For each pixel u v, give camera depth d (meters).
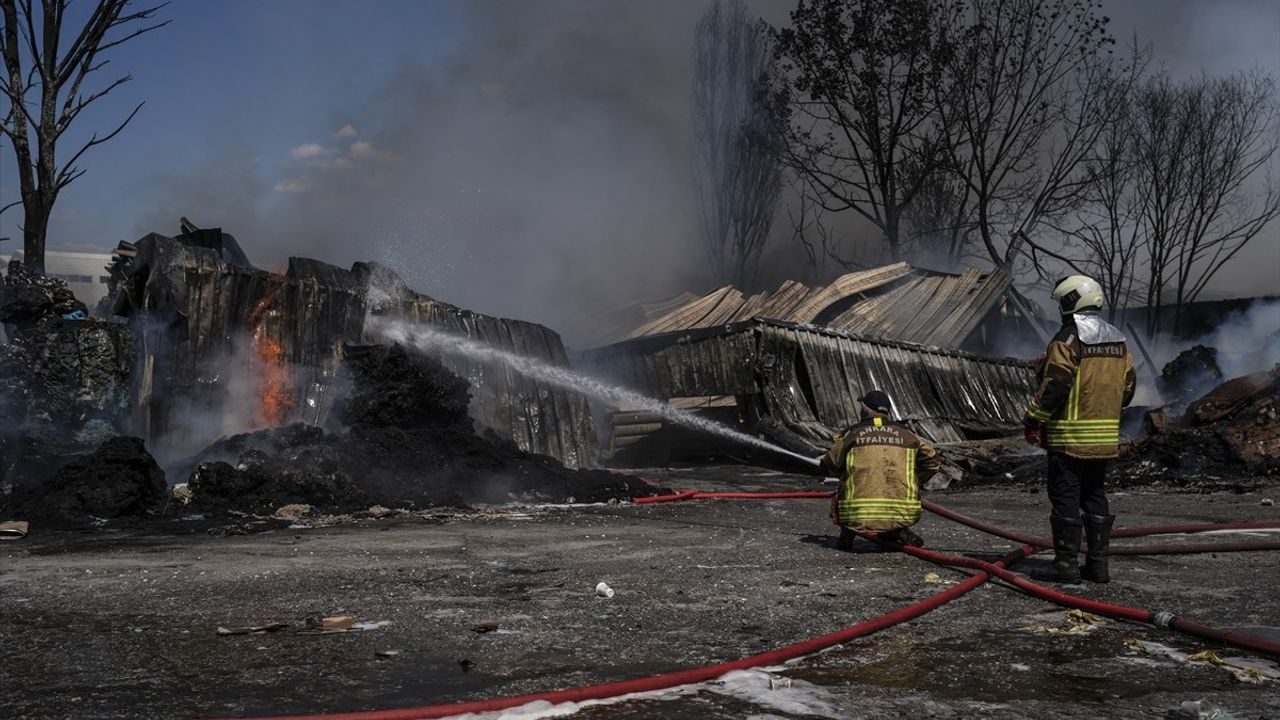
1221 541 7.68
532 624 4.82
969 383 21.06
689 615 5.04
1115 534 7.92
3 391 10.63
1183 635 4.60
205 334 11.75
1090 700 3.59
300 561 6.75
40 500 8.97
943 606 5.27
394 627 4.75
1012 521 9.52
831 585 5.89
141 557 6.93
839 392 18.27
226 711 3.44
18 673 3.92
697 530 8.61
